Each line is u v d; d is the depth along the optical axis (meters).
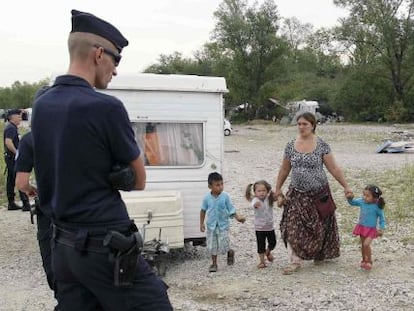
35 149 3.16
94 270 3.04
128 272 3.03
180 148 8.03
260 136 40.91
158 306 3.16
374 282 6.73
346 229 9.73
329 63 66.94
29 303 6.37
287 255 8.15
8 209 12.38
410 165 18.59
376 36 55.34
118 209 3.11
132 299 3.11
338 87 62.91
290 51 65.56
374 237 7.14
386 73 56.53
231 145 32.59
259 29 61.56
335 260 7.71
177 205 7.41
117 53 3.21
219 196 7.47
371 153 26.19
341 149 28.88
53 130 3.07
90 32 3.11
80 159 3.01
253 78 62.31
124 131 3.07
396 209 11.31
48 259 5.13
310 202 7.14
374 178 16.36
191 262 7.97
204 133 8.08
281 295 6.35
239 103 64.31
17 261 8.27
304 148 7.12
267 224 7.47
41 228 5.20
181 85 7.98
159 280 3.26
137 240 3.10
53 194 3.14
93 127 3.00
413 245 8.48
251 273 7.28
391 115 55.25
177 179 7.98
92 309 3.23
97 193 3.06
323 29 57.50
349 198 7.18
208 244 7.46
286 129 49.25
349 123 56.81
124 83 7.79
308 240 7.14
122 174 3.07
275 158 24.16
